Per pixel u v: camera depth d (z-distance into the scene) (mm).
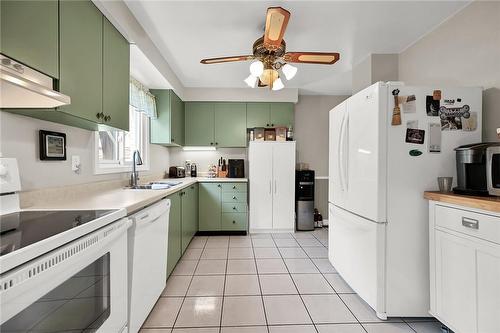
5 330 664
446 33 2199
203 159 4473
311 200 4250
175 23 2225
